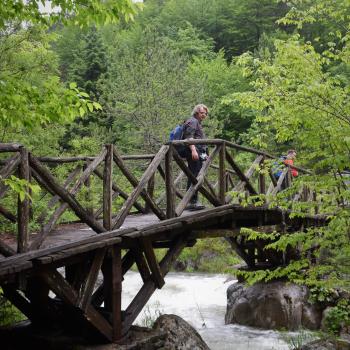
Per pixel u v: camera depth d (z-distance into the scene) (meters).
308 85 4.45
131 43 31.14
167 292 12.25
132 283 13.70
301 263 5.72
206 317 9.87
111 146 5.00
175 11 38.50
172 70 17.48
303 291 9.07
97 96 23.81
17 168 3.98
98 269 4.84
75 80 25.89
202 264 15.62
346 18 4.90
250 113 22.94
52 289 4.41
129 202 5.19
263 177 7.82
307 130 4.70
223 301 11.29
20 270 3.79
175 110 16.77
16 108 3.96
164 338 5.44
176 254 6.24
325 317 8.27
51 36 6.76
